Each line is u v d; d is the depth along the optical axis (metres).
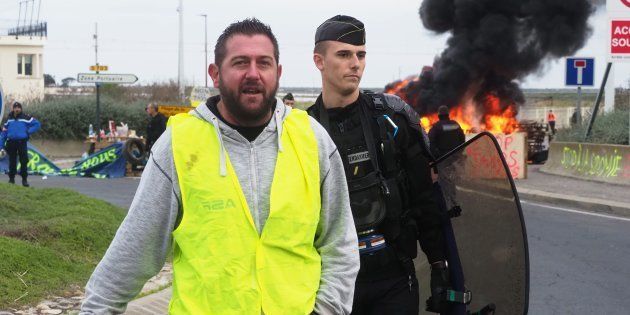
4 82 67.12
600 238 11.20
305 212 2.86
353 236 3.07
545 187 17.55
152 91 47.06
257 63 2.81
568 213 14.05
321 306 2.92
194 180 2.78
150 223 2.80
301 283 2.85
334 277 2.99
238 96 2.79
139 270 2.84
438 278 4.25
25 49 67.88
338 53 4.14
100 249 8.35
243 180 2.81
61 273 7.08
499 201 4.13
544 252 10.12
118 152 22.92
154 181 2.81
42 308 6.16
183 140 2.81
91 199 10.99
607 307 7.40
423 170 4.20
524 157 19.50
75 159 34.66
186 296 2.77
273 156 2.86
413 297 4.10
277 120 2.88
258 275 2.79
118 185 19.22
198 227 2.76
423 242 4.27
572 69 21.28
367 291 4.02
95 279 2.86
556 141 21.58
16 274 6.70
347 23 4.14
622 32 18.06
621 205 14.29
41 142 36.47
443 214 4.27
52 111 36.28
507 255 4.12
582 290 8.07
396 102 4.25
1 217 9.07
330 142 3.03
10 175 17.67
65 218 8.97
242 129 2.86
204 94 24.97
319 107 4.25
